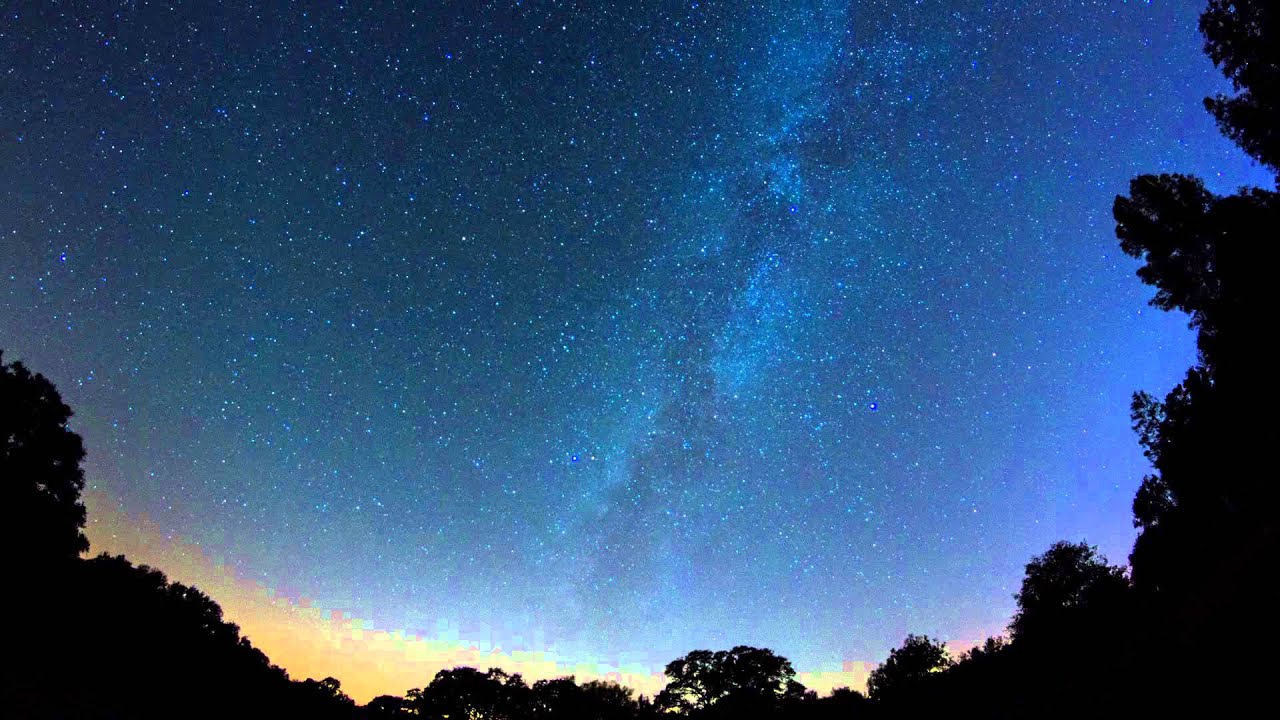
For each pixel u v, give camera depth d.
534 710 38.25
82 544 20.64
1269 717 8.30
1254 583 11.34
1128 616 17.77
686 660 38.03
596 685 39.59
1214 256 17.66
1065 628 20.00
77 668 18.55
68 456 20.53
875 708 26.28
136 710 17.67
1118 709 10.74
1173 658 11.27
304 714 27.42
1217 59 17.17
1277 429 15.50
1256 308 16.05
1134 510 19.48
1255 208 16.25
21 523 19.09
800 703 33.12
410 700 37.81
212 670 24.05
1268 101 16.19
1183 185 19.59
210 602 27.34
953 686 21.89
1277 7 15.69
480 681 39.03
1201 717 9.05
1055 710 12.60
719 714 34.50
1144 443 19.47
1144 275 20.03
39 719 14.50
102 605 21.64
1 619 18.14
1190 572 15.44
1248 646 9.99
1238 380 16.45
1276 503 13.97
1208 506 16.67
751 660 36.53
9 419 19.42
